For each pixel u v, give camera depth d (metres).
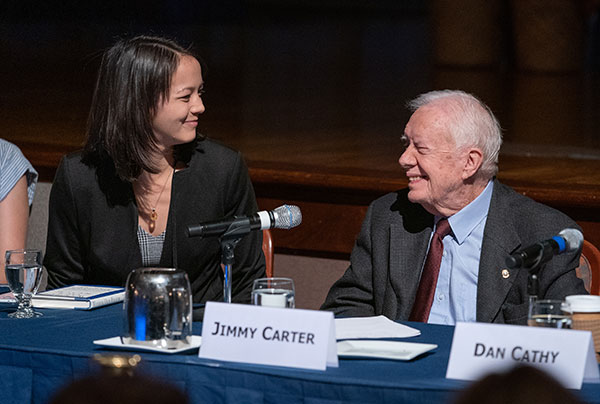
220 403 4.57
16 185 7.70
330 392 4.35
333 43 29.89
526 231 6.36
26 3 31.50
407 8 38.47
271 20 35.41
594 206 9.47
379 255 6.73
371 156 12.20
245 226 5.53
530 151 13.28
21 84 19.23
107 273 6.95
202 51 26.39
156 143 6.76
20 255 5.66
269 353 4.62
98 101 6.84
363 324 5.55
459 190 6.37
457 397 2.22
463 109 6.37
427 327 5.57
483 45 25.06
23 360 4.87
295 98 19.08
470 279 6.41
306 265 10.45
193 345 4.91
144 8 33.03
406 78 22.81
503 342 4.44
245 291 7.17
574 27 24.84
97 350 4.85
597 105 18.91
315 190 10.33
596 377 4.43
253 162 11.38
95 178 6.94
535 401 2.13
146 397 2.13
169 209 6.95
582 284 6.26
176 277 4.83
